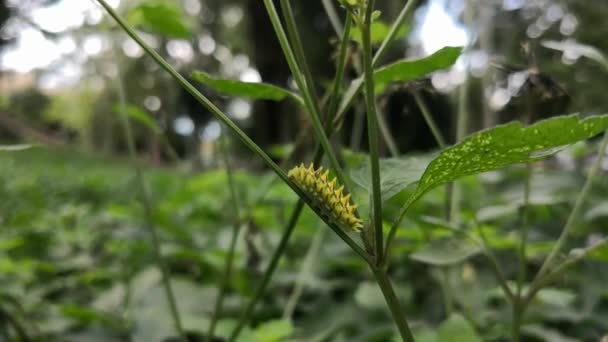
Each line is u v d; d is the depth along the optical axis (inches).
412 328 9.7
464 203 12.7
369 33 4.4
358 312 10.7
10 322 10.2
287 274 12.7
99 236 16.6
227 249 11.9
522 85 7.4
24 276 12.1
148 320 10.1
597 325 10.5
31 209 22.2
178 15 9.6
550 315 10.2
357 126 11.9
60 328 10.3
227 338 8.7
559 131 3.9
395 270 13.2
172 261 14.8
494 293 10.2
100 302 11.4
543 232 13.0
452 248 7.1
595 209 11.4
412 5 5.8
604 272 11.3
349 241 4.7
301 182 4.7
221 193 23.2
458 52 5.8
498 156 4.2
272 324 8.3
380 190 4.8
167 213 14.5
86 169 53.9
